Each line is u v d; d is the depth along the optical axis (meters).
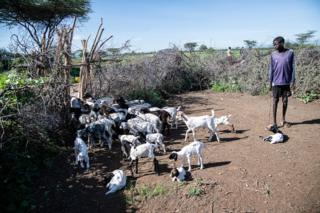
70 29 9.61
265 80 14.90
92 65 11.23
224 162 7.06
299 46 15.35
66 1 16.86
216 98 14.59
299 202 5.61
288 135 8.59
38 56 8.68
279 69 8.70
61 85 8.41
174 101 14.26
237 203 5.61
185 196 5.80
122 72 13.42
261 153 7.47
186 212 5.46
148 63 15.30
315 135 8.48
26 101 7.46
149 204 5.70
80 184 6.46
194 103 13.70
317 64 13.86
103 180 6.44
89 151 8.05
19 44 8.53
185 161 7.20
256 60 15.88
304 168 6.67
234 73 16.59
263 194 5.83
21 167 6.59
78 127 8.53
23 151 7.20
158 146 7.86
